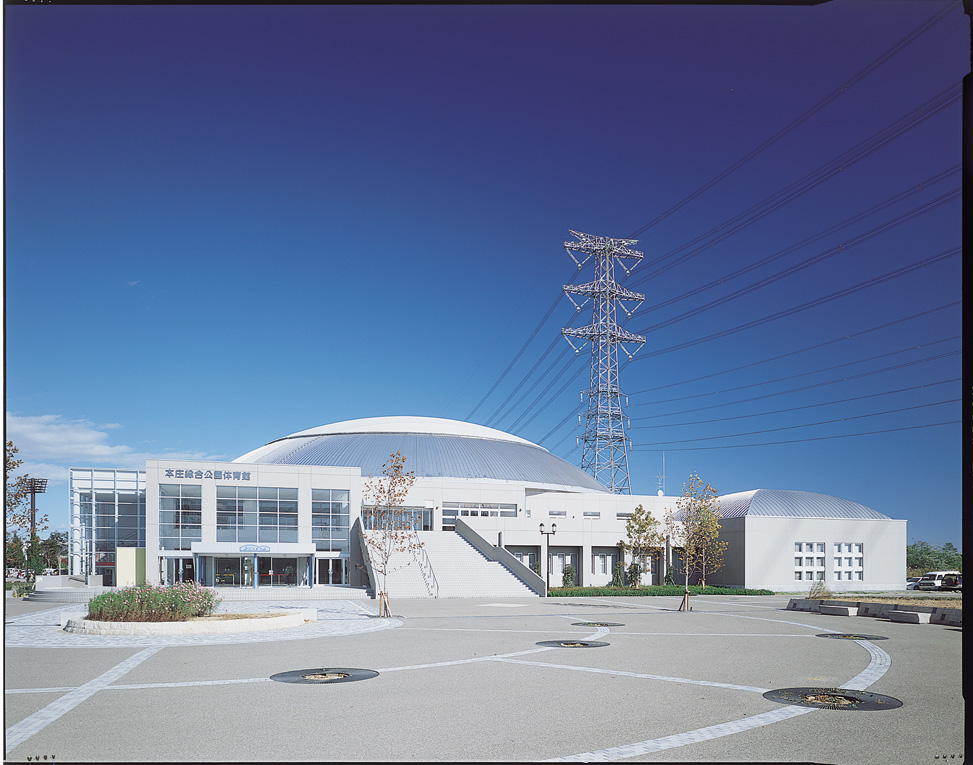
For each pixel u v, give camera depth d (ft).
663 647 75.82
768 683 54.19
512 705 45.85
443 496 227.20
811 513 239.50
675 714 43.47
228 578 186.60
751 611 131.85
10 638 82.64
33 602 163.63
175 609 90.68
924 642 82.07
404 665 62.39
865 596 170.40
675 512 250.78
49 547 262.47
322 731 39.19
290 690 50.83
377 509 156.25
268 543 190.29
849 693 50.39
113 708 45.03
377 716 42.70
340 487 200.95
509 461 271.69
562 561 223.30
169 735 38.37
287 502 194.70
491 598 168.66
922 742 37.27
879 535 244.01
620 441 280.72
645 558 228.43
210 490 187.32
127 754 34.83
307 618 102.32
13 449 143.64
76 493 211.41
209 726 40.29
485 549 197.98
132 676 56.75
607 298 284.41
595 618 112.98
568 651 72.02
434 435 278.67
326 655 68.54
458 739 37.52
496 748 35.86
